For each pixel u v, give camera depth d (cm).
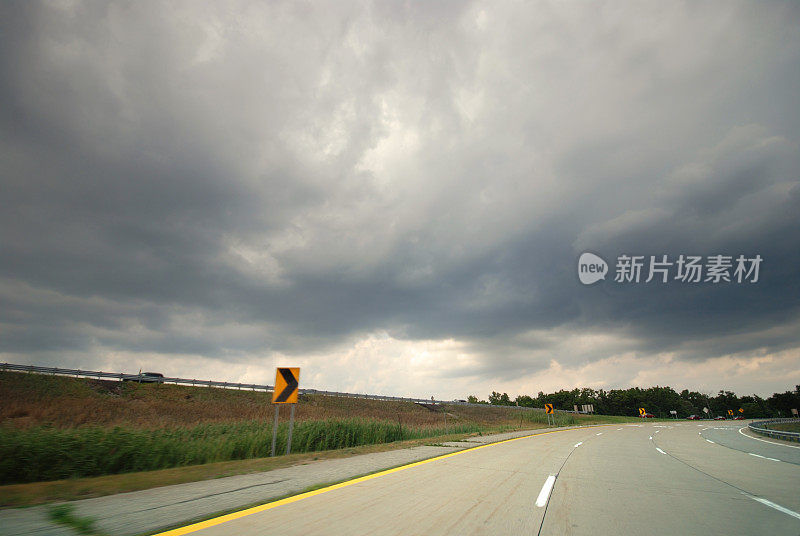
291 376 1432
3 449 887
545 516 570
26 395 3294
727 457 1419
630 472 1030
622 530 511
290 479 832
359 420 2242
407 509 586
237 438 1420
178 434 1501
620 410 13550
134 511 557
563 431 3344
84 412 2912
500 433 2822
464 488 758
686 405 16525
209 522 504
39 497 646
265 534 458
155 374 5012
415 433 2484
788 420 6856
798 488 823
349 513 557
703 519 570
